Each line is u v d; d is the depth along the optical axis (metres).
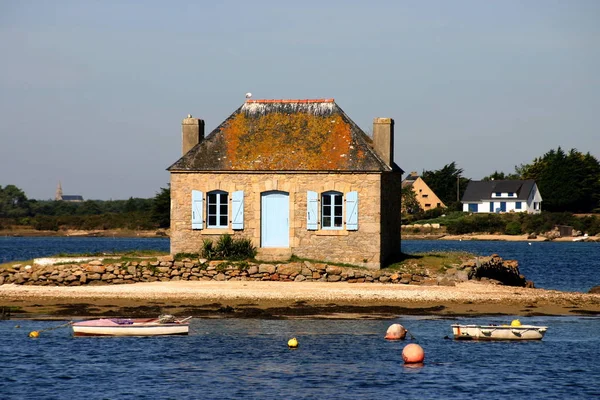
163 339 65.94
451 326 69.19
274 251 89.12
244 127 93.25
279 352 61.75
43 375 55.84
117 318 70.81
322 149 90.12
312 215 88.75
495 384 54.25
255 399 51.03
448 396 51.88
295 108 94.44
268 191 89.56
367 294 79.69
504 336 65.94
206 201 90.12
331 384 54.09
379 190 87.88
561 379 55.47
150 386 53.47
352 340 65.50
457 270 89.81
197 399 50.97
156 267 86.69
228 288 81.81
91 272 85.44
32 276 85.19
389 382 54.62
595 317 75.56
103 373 56.38
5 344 64.19
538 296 82.44
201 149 91.31
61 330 68.88
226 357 60.44
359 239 88.31
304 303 78.12
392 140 95.38
